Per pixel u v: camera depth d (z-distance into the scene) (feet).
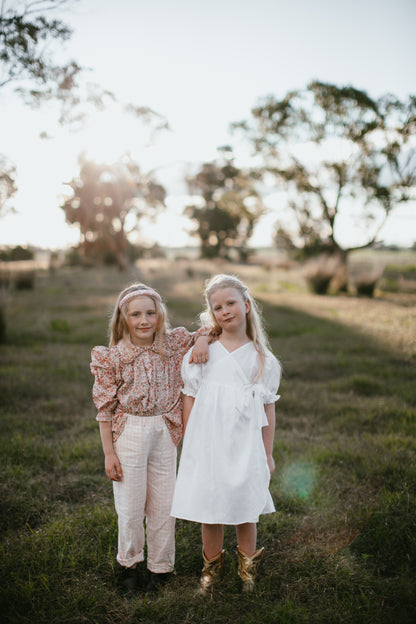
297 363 21.43
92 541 8.18
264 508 6.79
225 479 6.55
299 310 38.40
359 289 50.55
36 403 16.15
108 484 10.34
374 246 63.16
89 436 13.00
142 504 7.02
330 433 13.21
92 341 26.81
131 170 53.01
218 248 168.45
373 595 6.89
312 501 9.50
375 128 55.93
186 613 6.55
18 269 55.42
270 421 7.18
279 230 75.20
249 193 77.10
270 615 6.40
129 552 7.16
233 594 6.89
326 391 17.21
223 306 7.03
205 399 6.85
